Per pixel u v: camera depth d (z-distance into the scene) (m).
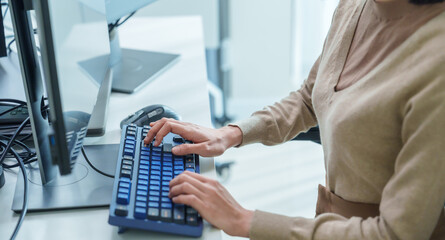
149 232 0.90
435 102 0.79
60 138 0.83
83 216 0.94
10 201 0.98
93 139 1.20
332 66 1.06
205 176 0.99
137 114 1.24
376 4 0.95
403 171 0.82
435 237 0.96
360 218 0.89
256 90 2.98
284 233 0.88
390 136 0.89
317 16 2.79
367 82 0.93
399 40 0.91
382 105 0.87
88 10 1.13
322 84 1.07
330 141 0.98
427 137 0.79
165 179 0.98
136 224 0.87
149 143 1.09
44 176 1.00
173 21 1.93
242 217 0.91
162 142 1.10
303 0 2.74
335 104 0.99
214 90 2.70
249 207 2.31
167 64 1.57
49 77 0.79
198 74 1.54
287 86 2.98
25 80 0.93
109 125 1.26
